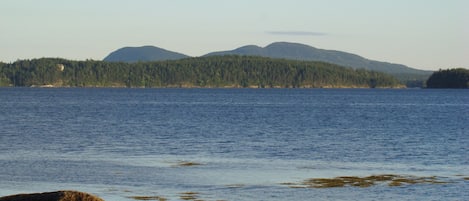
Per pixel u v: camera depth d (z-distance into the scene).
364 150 52.31
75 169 41.09
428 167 43.03
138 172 40.16
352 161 45.72
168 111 115.25
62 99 173.50
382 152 50.97
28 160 44.84
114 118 93.19
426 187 35.72
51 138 60.75
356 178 38.50
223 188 35.25
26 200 21.77
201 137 62.62
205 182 36.94
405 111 123.31
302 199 32.75
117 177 38.34
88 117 95.19
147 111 114.56
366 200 32.56
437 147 54.59
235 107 134.88
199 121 87.38
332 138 62.88
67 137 61.88
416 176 39.25
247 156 48.00
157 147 53.41
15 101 156.88
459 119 96.62
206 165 43.25
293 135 66.06
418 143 58.16
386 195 33.75
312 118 97.62
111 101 162.38
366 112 118.69
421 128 77.56
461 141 60.09
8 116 96.00
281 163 44.50
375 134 68.12
